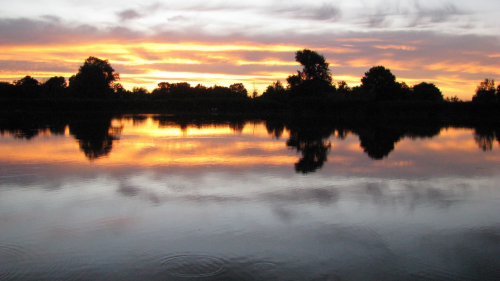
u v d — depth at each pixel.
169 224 6.75
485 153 15.69
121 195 8.50
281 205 7.88
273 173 11.05
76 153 14.46
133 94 93.44
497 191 9.23
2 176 10.27
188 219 7.00
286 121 38.44
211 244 5.92
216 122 35.78
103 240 6.06
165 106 62.91
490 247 5.93
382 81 60.97
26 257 5.48
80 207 7.65
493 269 5.21
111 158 13.38
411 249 5.83
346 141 19.80
